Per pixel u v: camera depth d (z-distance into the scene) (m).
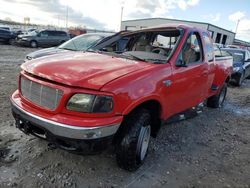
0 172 3.05
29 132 3.04
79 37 8.90
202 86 4.62
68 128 2.65
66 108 2.75
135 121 3.11
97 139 2.70
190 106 4.40
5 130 4.14
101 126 2.69
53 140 2.81
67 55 3.73
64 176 3.09
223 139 4.75
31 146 3.68
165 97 3.50
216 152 4.17
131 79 2.96
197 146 4.32
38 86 2.96
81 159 3.46
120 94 2.81
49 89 2.85
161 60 3.66
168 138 4.50
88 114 2.71
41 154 3.49
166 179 3.24
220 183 3.29
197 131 5.02
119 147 3.12
